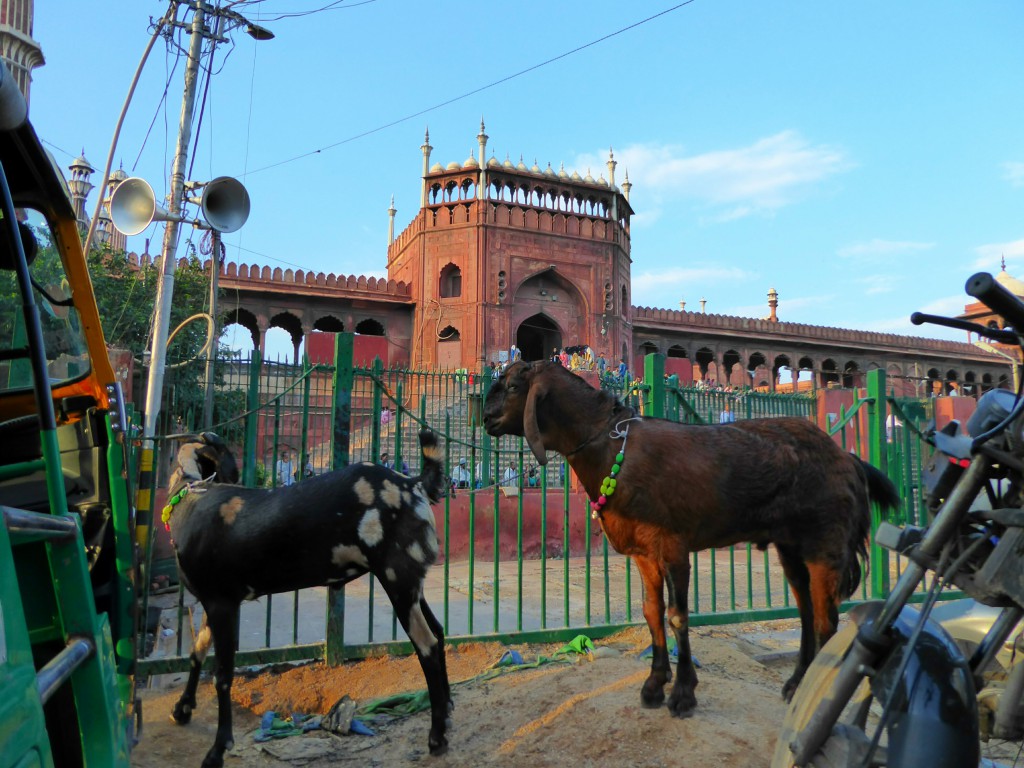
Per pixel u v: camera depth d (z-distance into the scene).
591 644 5.83
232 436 9.52
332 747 4.18
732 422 4.59
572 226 31.66
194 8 11.22
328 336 27.34
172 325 14.79
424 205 31.27
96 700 2.06
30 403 3.30
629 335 34.12
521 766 3.72
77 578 2.07
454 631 6.58
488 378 6.87
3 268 3.06
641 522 4.14
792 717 2.22
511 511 11.05
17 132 2.57
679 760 3.54
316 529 3.97
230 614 4.06
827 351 40.28
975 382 40.44
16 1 17.53
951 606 2.54
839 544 4.34
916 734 1.82
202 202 9.24
